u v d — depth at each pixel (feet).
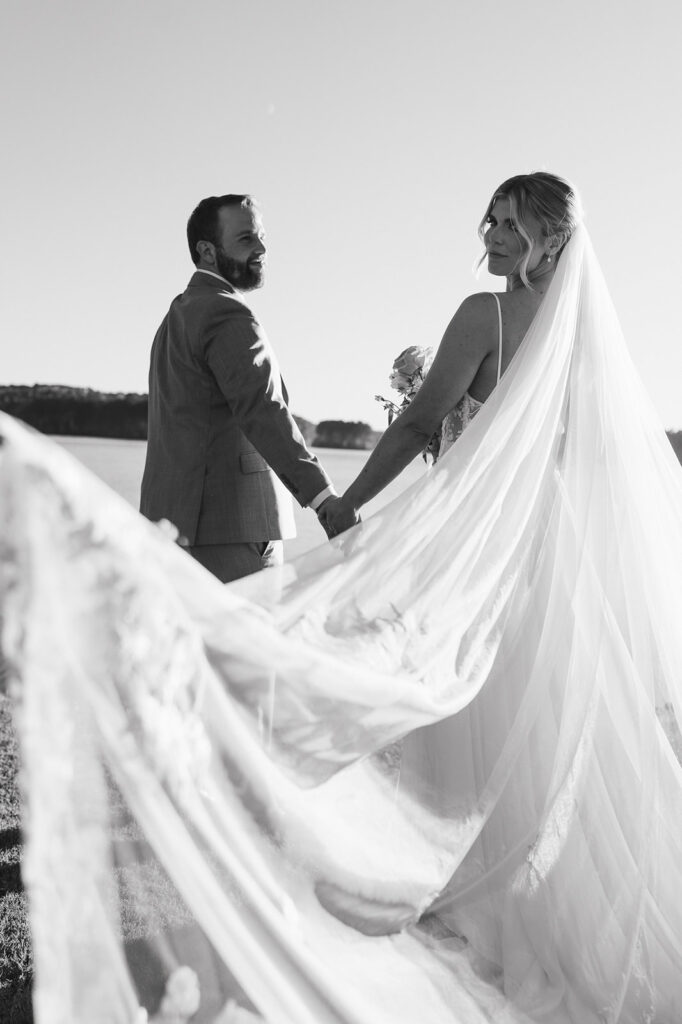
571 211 10.61
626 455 10.48
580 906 9.25
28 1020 9.45
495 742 9.78
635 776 9.75
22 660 5.57
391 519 9.46
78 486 5.75
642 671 10.09
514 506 9.97
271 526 13.06
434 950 8.66
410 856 8.58
